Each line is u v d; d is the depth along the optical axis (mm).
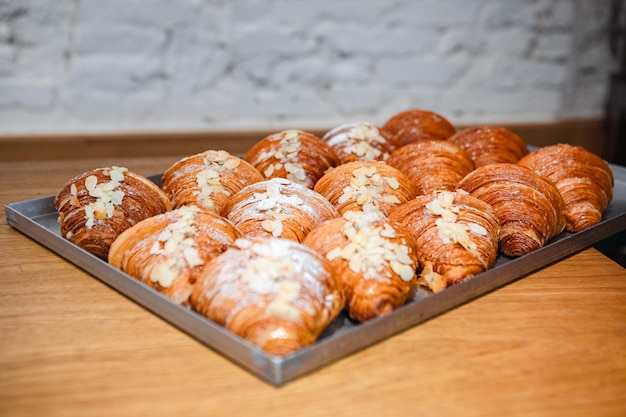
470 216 888
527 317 801
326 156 1048
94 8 1499
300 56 1666
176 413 657
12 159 1493
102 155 1548
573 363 734
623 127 1896
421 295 837
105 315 782
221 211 941
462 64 1785
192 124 1648
